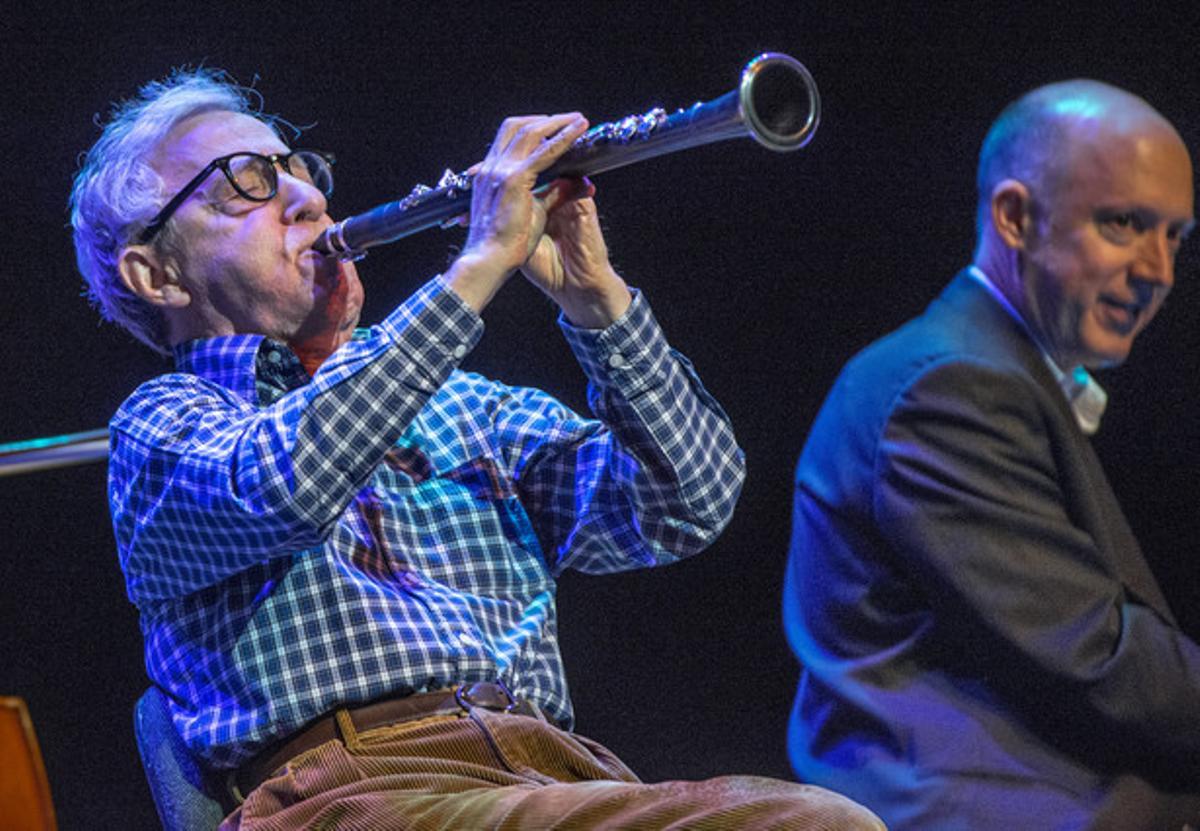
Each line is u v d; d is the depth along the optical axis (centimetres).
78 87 864
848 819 413
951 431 443
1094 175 456
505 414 580
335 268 562
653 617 923
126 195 560
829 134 905
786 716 900
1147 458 775
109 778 895
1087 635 431
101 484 902
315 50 891
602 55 905
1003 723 438
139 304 577
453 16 900
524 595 545
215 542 496
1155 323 780
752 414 917
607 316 525
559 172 505
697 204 924
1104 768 433
